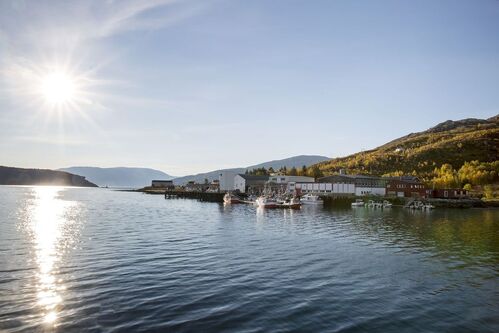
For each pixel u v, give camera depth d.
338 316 18.97
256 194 154.12
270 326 17.42
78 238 42.59
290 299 21.39
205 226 56.81
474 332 17.50
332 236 47.78
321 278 26.20
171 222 62.44
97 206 107.94
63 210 89.56
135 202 135.38
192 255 33.19
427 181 165.88
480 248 39.72
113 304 19.92
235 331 16.72
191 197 169.25
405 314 19.58
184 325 17.25
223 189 174.62
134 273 26.45
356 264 31.00
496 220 75.31
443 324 18.36
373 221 69.75
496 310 20.47
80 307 19.39
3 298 20.69
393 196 129.88
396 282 25.67
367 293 22.97
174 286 23.36
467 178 169.38
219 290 22.72
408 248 39.31
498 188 156.25
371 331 17.22
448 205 120.56
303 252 35.78
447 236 49.22
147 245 38.12
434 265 31.19
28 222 59.88
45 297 20.92
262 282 24.75
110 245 37.91
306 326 17.56
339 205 120.81
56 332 16.31
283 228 56.06
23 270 27.03
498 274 28.44
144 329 16.70
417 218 78.44
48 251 34.47
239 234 47.91
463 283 25.75
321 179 146.00
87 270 27.20
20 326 16.89
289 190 153.25
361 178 138.12
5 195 173.00
